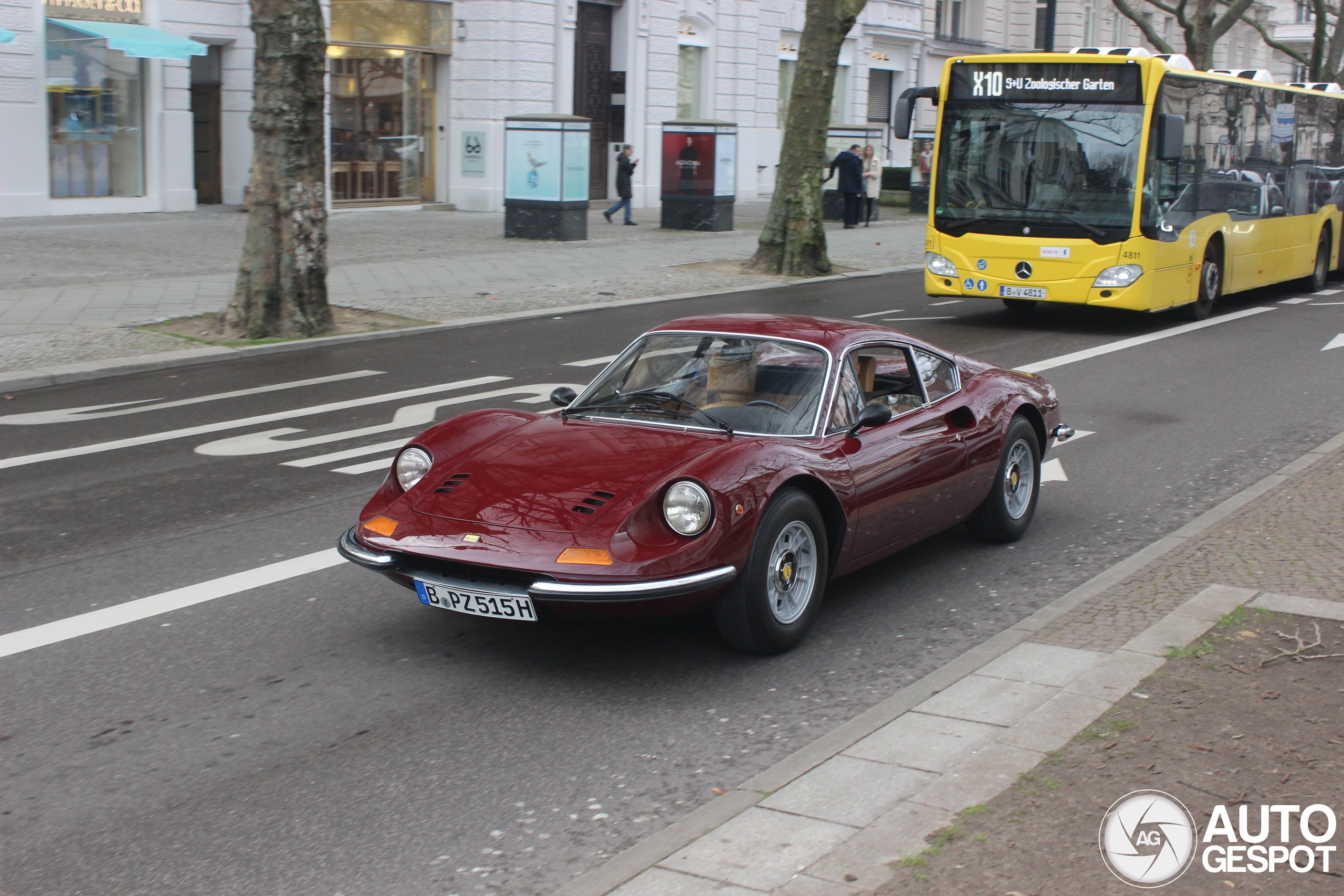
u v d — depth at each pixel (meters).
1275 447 9.88
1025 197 15.79
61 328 14.22
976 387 7.15
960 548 7.40
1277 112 19.08
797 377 6.05
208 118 27.61
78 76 24.42
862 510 5.91
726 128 27.11
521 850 3.98
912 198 35.81
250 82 27.05
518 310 16.67
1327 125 21.28
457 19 29.92
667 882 3.60
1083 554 7.25
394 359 13.49
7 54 23.09
